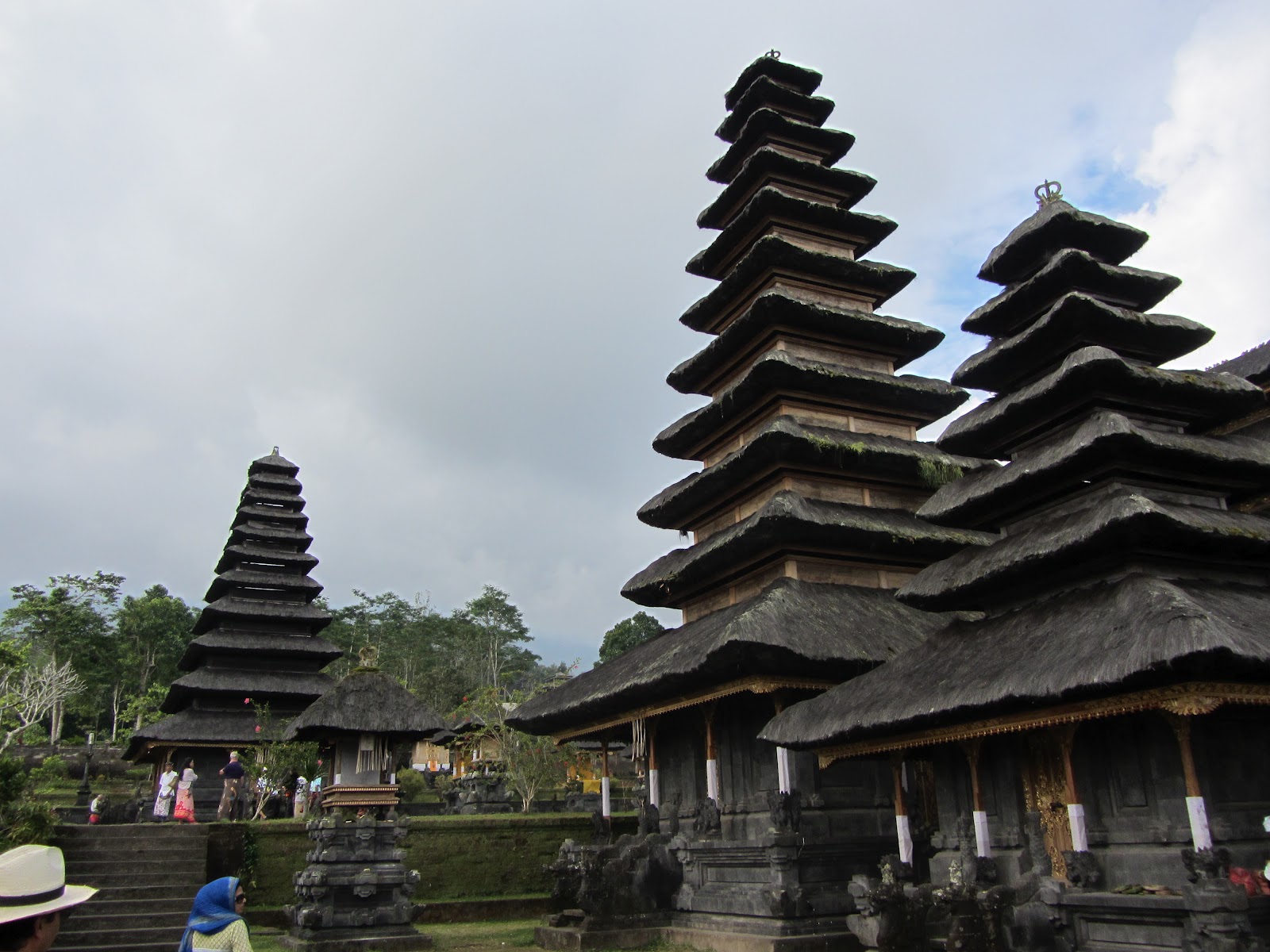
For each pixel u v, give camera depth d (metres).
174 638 102.06
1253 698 13.35
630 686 24.44
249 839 28.47
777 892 20.53
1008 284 21.88
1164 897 13.22
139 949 22.11
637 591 31.02
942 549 26.77
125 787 62.09
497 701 54.75
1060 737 15.82
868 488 28.36
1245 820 14.48
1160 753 14.91
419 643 116.62
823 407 29.25
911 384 29.36
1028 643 16.09
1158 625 13.42
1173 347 19.62
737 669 21.70
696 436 31.95
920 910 16.62
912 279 32.28
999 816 17.84
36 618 88.25
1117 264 21.02
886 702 17.70
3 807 25.33
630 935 23.23
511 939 25.45
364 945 21.45
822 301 31.86
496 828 31.45
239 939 7.96
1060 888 14.91
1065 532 16.53
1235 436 18.50
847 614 23.52
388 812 23.81
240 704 47.34
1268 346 22.06
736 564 27.77
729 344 31.20
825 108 35.41
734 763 25.44
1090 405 18.09
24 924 5.64
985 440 20.23
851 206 34.97
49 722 94.44
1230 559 16.84
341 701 23.56
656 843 24.94
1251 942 12.48
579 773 58.81
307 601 53.28
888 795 23.56
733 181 34.09
